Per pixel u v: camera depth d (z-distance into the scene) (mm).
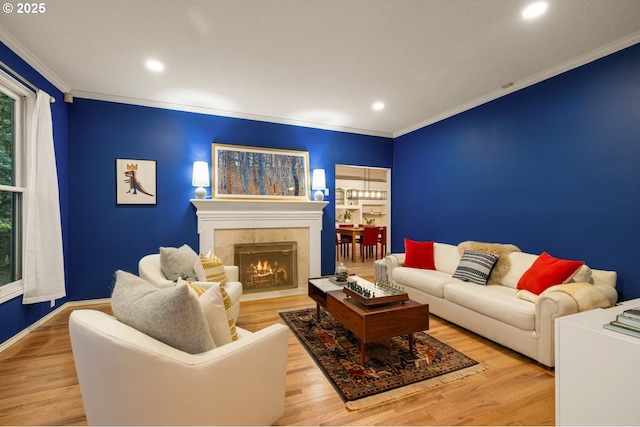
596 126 2553
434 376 1975
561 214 2824
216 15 2057
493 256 2982
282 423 1529
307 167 4586
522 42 2406
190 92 3432
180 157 3859
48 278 2719
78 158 3420
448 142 4172
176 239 3828
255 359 1281
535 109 3047
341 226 7969
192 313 1096
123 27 2188
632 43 2314
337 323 2973
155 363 998
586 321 1252
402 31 2254
